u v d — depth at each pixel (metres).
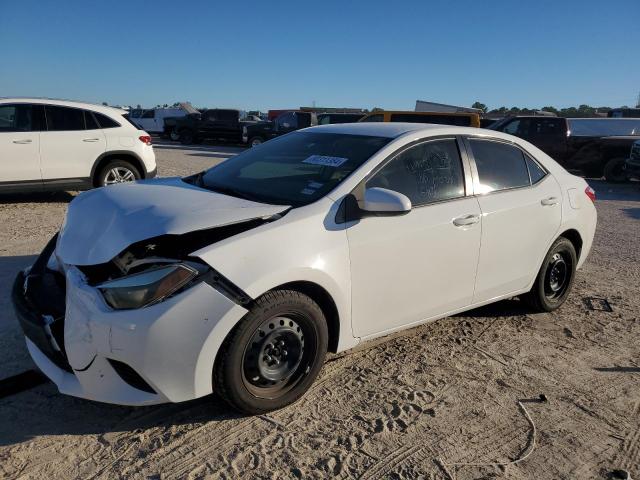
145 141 9.71
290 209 3.31
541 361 4.12
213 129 28.75
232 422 3.14
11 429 2.98
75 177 9.09
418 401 3.46
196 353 2.83
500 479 2.80
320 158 3.89
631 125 17.38
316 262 3.18
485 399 3.54
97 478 2.65
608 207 11.73
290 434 3.05
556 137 16.98
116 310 2.78
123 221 3.15
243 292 2.91
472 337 4.48
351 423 3.19
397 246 3.58
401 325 3.80
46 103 8.86
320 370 3.48
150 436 2.98
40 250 6.28
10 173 8.57
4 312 4.41
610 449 3.10
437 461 2.91
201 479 2.68
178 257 2.96
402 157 3.80
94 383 2.87
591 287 5.90
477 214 4.07
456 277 4.01
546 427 3.28
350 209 3.41
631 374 3.99
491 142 4.45
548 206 4.67
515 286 4.58
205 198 3.46
